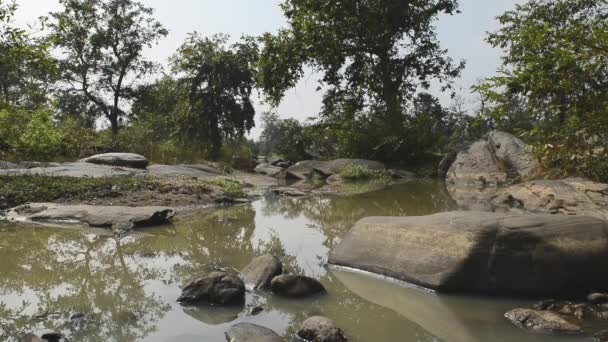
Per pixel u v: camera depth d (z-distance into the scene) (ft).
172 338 11.93
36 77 91.61
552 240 15.20
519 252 15.05
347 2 79.05
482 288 14.98
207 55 109.09
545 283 14.76
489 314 13.56
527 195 31.86
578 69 16.22
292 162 97.96
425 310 13.96
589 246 15.16
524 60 17.67
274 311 13.93
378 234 18.60
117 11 117.08
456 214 17.49
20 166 45.98
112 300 14.89
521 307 14.08
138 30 119.96
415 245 16.94
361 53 84.89
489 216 16.67
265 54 82.33
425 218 18.10
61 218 28.04
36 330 12.46
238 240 24.18
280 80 82.43
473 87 18.13
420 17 81.30
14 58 37.65
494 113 17.93
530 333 12.19
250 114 113.19
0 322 13.06
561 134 18.21
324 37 81.00
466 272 15.12
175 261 19.92
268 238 24.73
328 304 14.55
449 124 105.09
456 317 13.39
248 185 51.96
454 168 54.54
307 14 81.51
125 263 19.56
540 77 16.60
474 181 49.70
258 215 32.17
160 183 38.86
